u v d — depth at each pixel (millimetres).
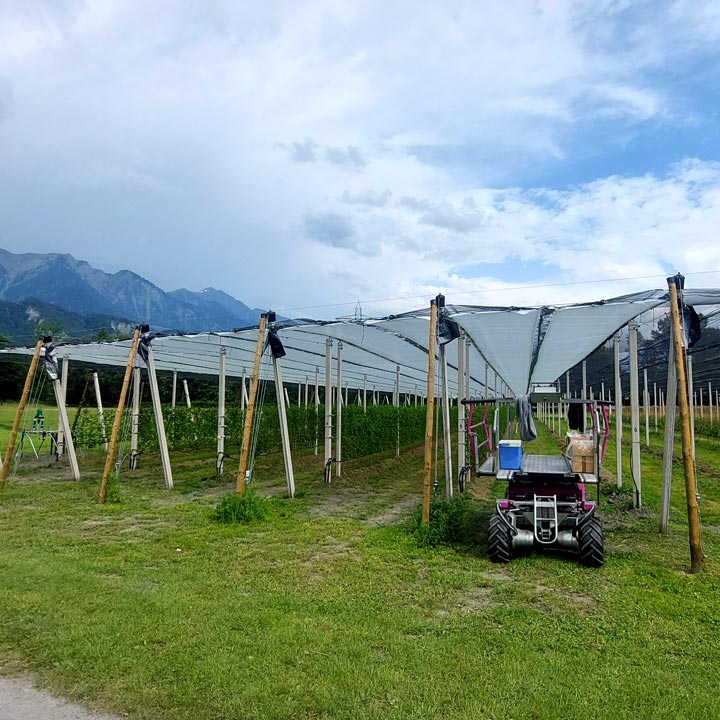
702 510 11680
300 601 6090
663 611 5988
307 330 13891
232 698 4094
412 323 11758
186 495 12828
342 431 17484
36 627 5242
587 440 8555
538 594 6535
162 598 6043
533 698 4129
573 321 11047
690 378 17391
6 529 9406
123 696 4129
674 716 3934
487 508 11859
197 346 16406
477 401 9344
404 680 4359
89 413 20922
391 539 8891
